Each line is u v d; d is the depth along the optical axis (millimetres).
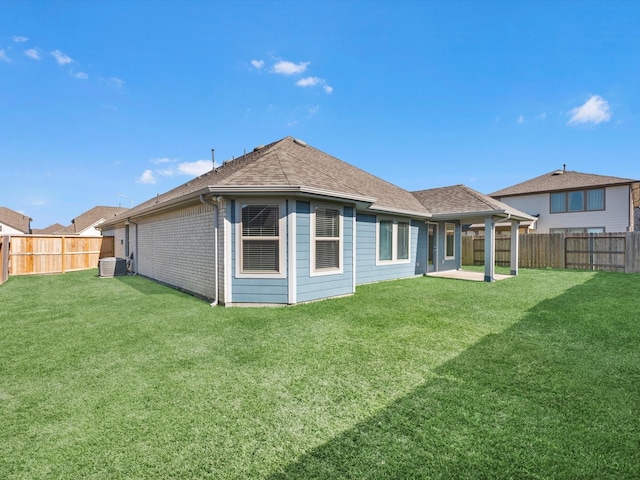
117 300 8031
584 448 2303
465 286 9883
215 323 5754
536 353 4168
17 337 5000
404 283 10680
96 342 4754
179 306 7254
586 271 13781
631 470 2096
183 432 2551
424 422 2650
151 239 12695
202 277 8398
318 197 7414
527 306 6926
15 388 3322
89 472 2131
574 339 4707
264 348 4449
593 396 3043
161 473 2115
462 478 2035
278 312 6562
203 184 10664
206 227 8188
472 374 3561
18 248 14344
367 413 2805
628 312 6266
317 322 5770
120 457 2271
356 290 9211
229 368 3789
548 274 12688
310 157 10953
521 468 2115
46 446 2395
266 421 2697
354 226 8641
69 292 9344
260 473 2105
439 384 3330
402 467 2139
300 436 2492
